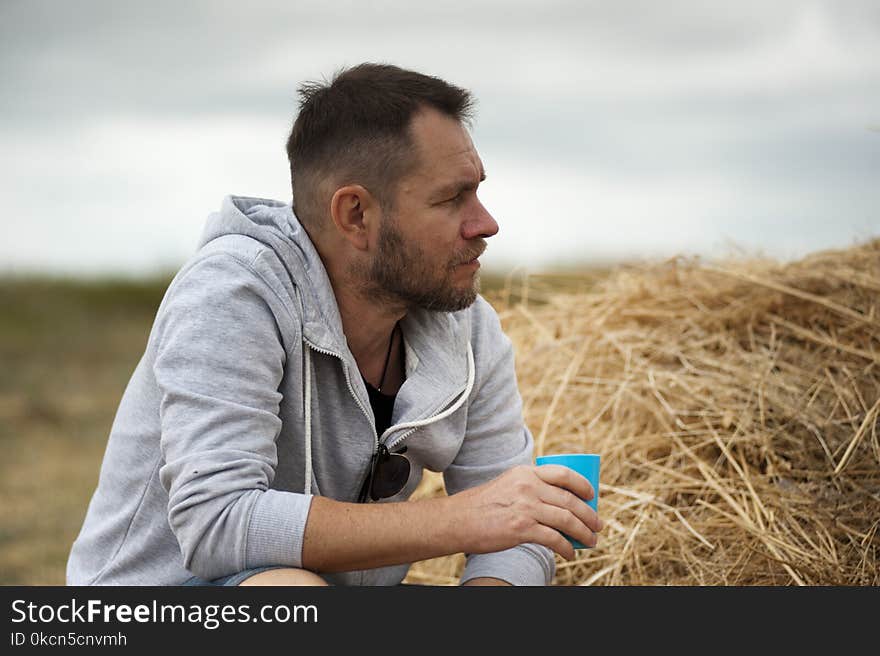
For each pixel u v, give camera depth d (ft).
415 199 13.10
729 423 18.78
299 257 13.39
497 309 24.85
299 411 13.39
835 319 20.77
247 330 12.67
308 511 12.01
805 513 17.38
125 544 13.32
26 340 67.05
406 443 14.06
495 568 14.26
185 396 12.26
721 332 21.09
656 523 17.81
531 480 12.26
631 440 19.35
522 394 21.68
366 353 14.17
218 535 11.98
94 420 48.01
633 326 22.04
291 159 13.88
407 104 13.10
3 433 45.34
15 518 32.78
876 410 18.57
